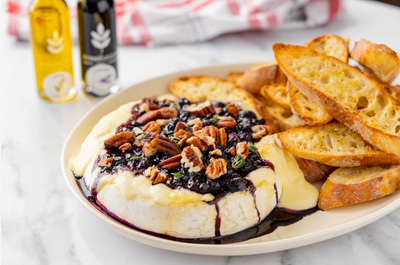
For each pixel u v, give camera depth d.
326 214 0.45
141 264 0.42
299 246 0.41
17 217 0.46
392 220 0.46
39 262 0.42
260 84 0.57
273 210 0.46
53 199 0.48
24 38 0.73
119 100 0.56
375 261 0.42
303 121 0.50
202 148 0.45
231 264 0.42
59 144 0.54
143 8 0.75
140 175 0.43
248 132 0.48
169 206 0.41
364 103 0.48
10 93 0.63
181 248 0.40
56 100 0.61
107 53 0.60
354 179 0.46
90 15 0.57
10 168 0.51
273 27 0.75
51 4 0.56
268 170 0.44
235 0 0.77
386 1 0.94
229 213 0.42
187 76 0.60
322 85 0.48
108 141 0.46
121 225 0.41
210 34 0.75
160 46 0.75
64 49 0.59
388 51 0.48
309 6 0.75
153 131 0.47
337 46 0.53
